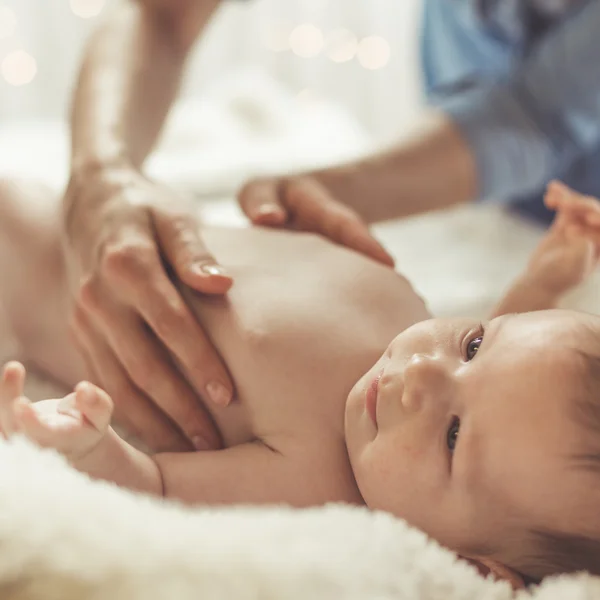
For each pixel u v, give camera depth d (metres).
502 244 1.55
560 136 1.30
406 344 0.75
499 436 0.66
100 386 0.85
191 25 1.21
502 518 0.67
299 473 0.76
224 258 0.90
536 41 1.50
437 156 1.21
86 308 0.81
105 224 0.85
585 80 1.27
